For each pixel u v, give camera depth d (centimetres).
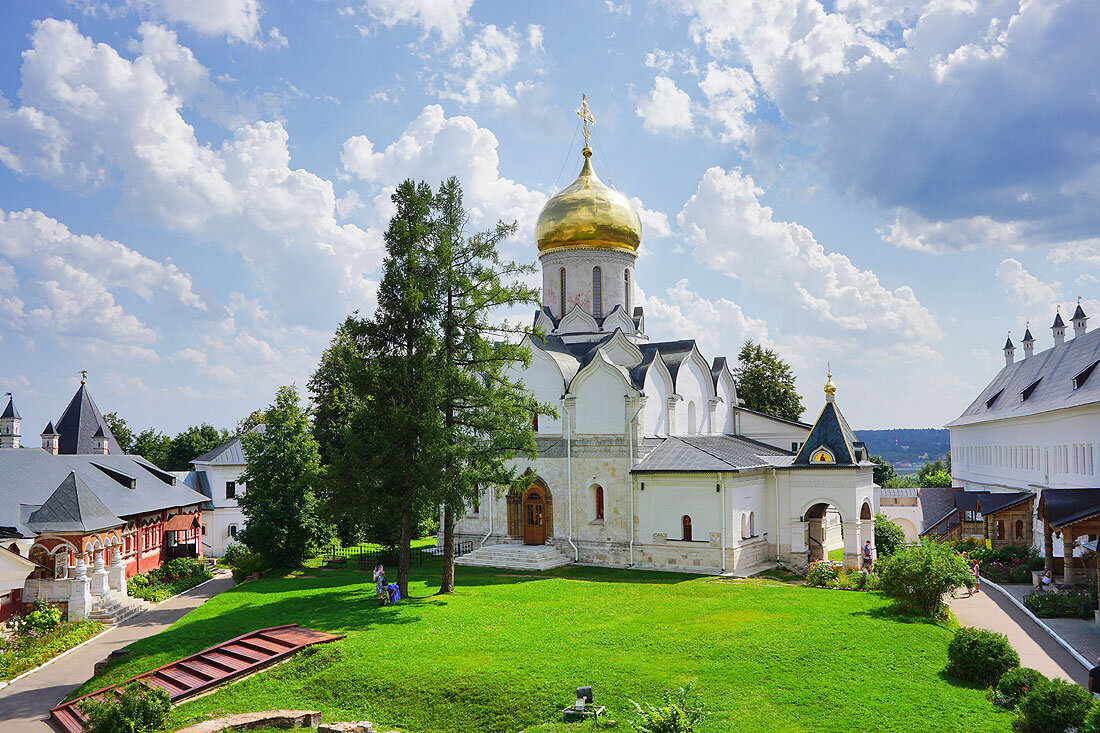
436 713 2338
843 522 4562
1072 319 7131
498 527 5403
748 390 8494
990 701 2169
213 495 6425
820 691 2233
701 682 2359
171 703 2483
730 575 4453
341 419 7619
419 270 3734
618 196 5653
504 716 2280
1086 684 2419
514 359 3919
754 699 2208
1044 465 5562
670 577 4434
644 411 4944
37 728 2489
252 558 4981
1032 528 5075
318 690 2541
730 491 4512
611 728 2095
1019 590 3956
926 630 2841
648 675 2430
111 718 2109
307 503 5100
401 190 3744
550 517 5178
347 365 3588
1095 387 4844
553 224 5572
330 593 3959
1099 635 2978
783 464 5047
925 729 1980
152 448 9650
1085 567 3900
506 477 3788
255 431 5309
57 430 6512
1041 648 2848
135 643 3147
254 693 2559
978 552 4806
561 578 4444
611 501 4925
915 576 3095
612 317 5516
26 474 4281
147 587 4522
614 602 3509
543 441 5225
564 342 5572
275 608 3612
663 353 5666
